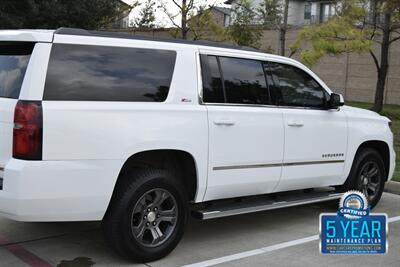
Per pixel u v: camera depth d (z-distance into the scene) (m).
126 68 4.83
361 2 14.59
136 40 4.96
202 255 5.26
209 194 5.36
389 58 26.50
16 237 5.65
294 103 6.18
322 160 6.41
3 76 4.67
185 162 5.23
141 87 4.87
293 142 6.04
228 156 5.40
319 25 14.92
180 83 5.12
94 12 21.80
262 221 6.59
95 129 4.50
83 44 4.64
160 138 4.86
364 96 28.03
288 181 6.06
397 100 26.41
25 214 4.30
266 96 5.88
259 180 5.73
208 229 6.18
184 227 5.18
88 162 4.47
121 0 23.31
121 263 4.95
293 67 6.27
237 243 5.68
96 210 4.58
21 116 4.29
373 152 7.11
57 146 4.34
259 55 5.91
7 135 4.41
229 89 5.53
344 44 13.91
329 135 6.46
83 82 4.56
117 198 4.73
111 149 4.57
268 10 19.22
